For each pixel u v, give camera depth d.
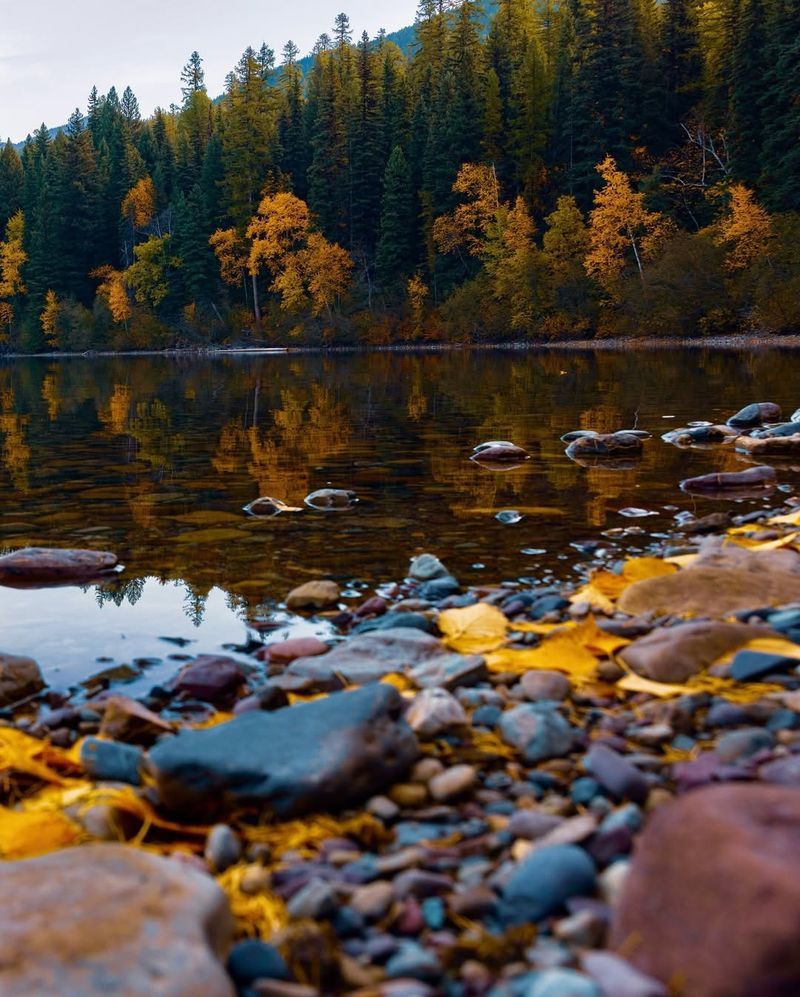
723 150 52.94
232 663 3.10
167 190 80.69
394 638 3.30
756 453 8.34
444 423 11.53
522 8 71.44
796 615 3.27
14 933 1.43
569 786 2.19
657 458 8.18
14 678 3.00
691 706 2.61
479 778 2.28
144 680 3.14
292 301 58.59
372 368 28.42
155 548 5.08
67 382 25.02
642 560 4.32
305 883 1.79
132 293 69.00
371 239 64.06
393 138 64.31
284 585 4.31
